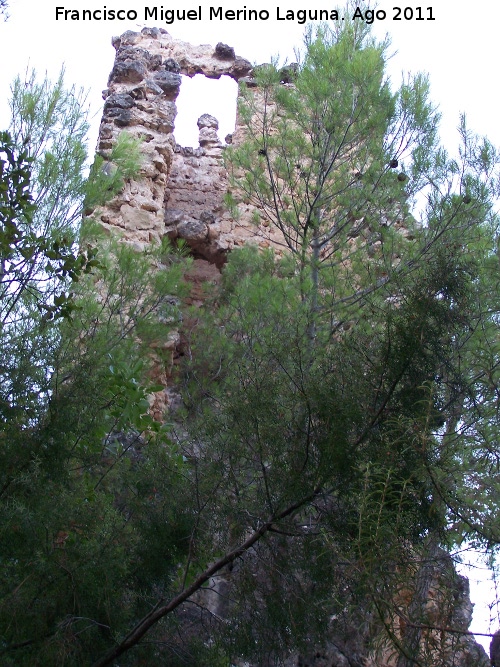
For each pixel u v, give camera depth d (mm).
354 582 6711
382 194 12422
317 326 11023
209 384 11391
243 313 11625
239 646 7281
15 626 6738
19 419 7789
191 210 17062
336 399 7449
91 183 10641
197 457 8398
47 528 7043
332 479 7293
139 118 16781
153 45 19672
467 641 6516
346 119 12586
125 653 7281
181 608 8172
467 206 11648
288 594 7258
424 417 7055
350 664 9148
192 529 7863
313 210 12742
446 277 7863
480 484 7395
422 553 7199
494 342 8922
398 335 7570
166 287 11555
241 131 18016
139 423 9344
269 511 7551
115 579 7316
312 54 13031
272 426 7684
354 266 11930
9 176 8336
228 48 19641
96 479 8914
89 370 8430
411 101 12492
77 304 10438
